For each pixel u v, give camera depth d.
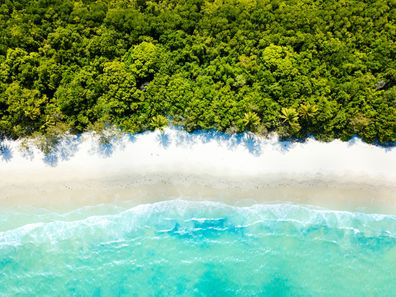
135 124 44.78
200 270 42.62
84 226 43.91
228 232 44.34
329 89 44.66
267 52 44.97
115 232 43.84
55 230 43.62
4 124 43.59
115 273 42.09
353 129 44.94
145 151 45.44
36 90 44.06
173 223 44.50
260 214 44.97
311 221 44.84
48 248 42.88
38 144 44.47
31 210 44.44
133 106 44.34
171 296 41.34
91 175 45.00
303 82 44.22
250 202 45.25
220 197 45.25
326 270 42.81
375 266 43.12
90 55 45.47
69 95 43.25
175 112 44.62
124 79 43.94
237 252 43.53
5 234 43.28
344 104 44.91
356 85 44.47
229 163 45.50
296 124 43.50
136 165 45.28
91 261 42.47
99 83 44.16
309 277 42.44
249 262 43.09
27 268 42.09
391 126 43.81
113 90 43.81
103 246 43.25
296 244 43.97
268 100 44.12
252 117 43.47
